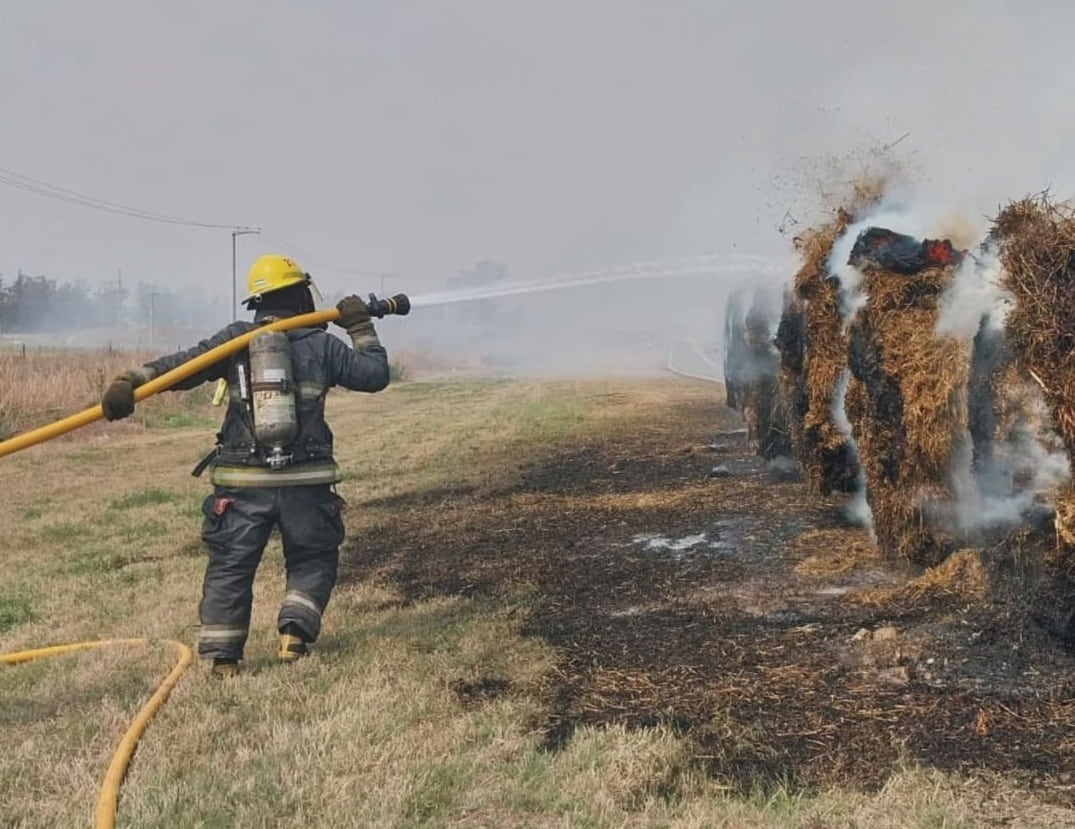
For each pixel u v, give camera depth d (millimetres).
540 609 5590
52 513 10617
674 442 12180
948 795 3186
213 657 4730
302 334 4941
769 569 6012
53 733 4121
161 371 4738
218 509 4723
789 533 6844
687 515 7723
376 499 9961
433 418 19141
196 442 16844
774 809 3172
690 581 5898
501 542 7414
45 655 5395
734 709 3994
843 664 4387
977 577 4961
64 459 14984
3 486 12594
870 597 5180
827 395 6953
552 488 9578
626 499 8625
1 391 17969
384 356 5070
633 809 3238
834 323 6887
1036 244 4195
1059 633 4305
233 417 4840
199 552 8109
